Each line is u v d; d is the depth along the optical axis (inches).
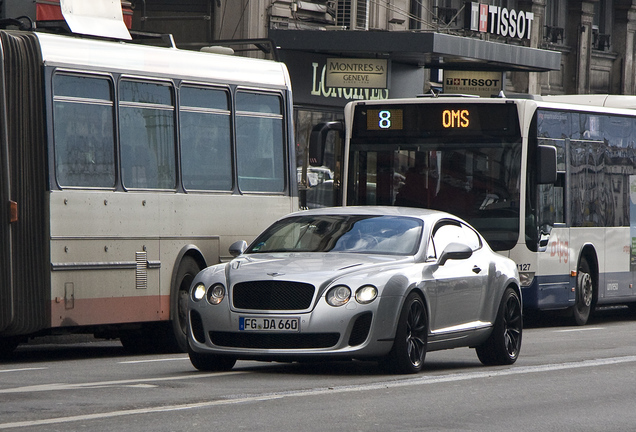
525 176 2267.5
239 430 978.1
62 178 1609.3
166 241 1770.4
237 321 1331.2
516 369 1524.4
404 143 2347.4
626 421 1109.1
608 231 2559.1
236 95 1920.5
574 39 5182.1
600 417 1130.0
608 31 5413.4
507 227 2265.0
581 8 5157.5
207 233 1843.0
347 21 3607.3
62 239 1600.6
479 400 1217.4
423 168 2330.2
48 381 1317.7
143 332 1830.7
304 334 1315.2
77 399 1137.4
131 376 1380.4
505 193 2273.6
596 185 2517.2
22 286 1555.1
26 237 1562.5
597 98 2898.6
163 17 3277.6
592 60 5290.4
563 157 2390.5
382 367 1381.6
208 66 1873.8
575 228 2431.1
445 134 2320.4
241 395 1183.6
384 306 1338.6
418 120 2340.1
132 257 1708.9
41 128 1584.6
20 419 1005.2
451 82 3946.9
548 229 2327.8
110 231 1673.2
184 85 1822.1
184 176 1808.6
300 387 1263.5
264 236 1520.7
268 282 1332.4
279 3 3430.1
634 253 2659.9
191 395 1176.8
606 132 2559.1
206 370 1417.3
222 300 1346.0
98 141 1667.1
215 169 1870.1
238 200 1902.1
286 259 1405.0
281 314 1317.7
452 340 1472.7
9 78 1549.0
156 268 1749.5
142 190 1732.3
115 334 1840.6
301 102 3518.7
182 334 1804.9
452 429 1024.2
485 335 1555.1
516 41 4554.6
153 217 1745.8
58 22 1764.3
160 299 1760.6
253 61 1973.4
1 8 2514.8
